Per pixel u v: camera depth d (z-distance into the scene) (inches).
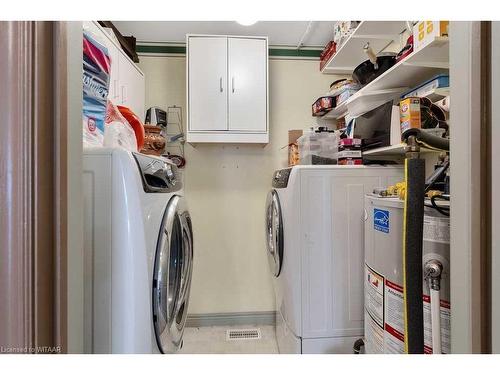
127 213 34.1
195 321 103.3
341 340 61.4
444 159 48.1
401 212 39.9
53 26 21.3
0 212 19.2
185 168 103.3
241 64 91.4
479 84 21.8
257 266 105.4
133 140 50.3
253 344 91.3
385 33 74.4
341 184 62.4
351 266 62.1
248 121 91.7
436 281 32.6
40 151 20.1
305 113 106.7
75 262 23.7
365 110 77.4
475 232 22.1
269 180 105.7
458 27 23.8
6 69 19.2
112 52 72.0
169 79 103.2
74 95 24.0
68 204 22.7
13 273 19.3
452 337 24.9
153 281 38.2
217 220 104.4
